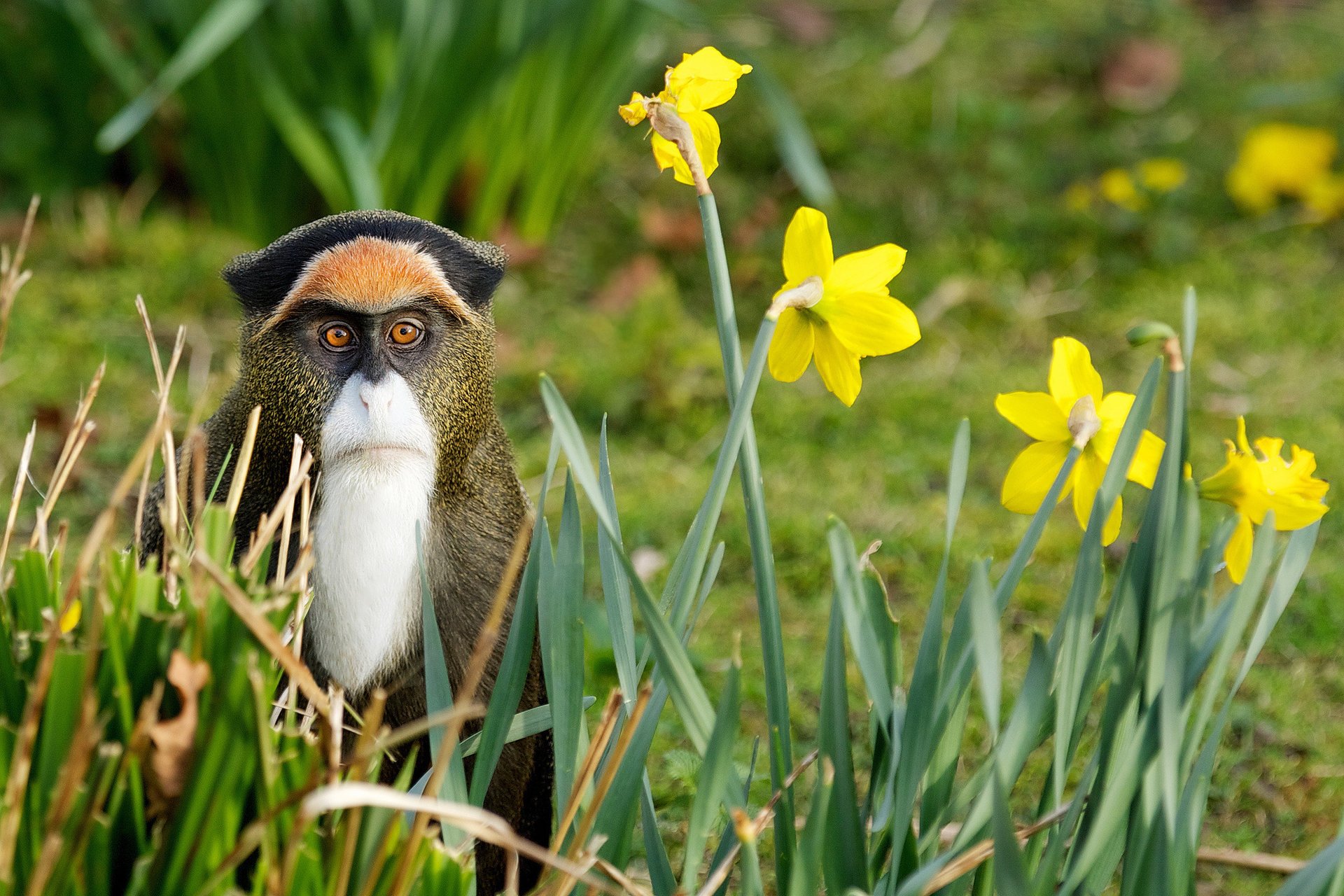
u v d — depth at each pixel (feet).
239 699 9.47
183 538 12.41
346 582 14.64
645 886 16.84
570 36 34.35
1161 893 10.37
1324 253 36.88
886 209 38.29
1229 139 41.29
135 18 33.86
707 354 31.24
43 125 36.73
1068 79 43.78
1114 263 36.40
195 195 36.47
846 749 11.02
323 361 14.66
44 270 33.04
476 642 15.48
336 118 31.27
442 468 14.98
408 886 10.08
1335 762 20.36
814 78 42.73
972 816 10.88
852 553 10.87
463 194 35.17
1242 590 10.71
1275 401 30.50
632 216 37.83
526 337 32.50
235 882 10.37
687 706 10.82
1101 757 11.17
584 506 26.32
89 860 9.53
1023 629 23.48
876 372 32.19
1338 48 45.55
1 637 10.07
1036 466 11.85
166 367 30.25
